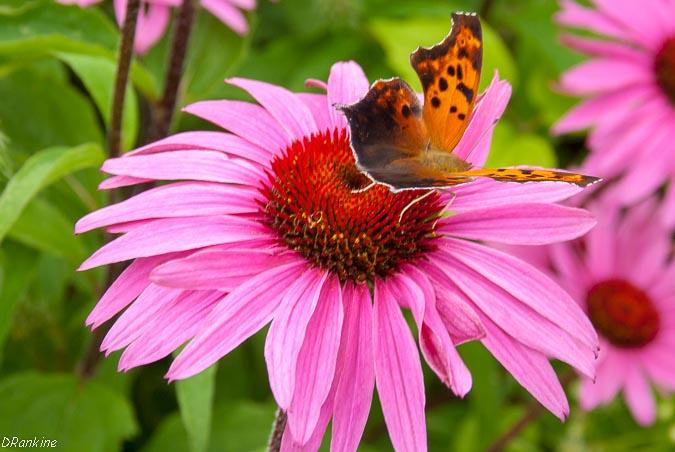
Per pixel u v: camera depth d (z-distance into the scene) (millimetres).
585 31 602
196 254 397
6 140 436
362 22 593
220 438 515
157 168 417
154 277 392
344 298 411
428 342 397
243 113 436
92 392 503
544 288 412
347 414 397
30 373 504
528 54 625
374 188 417
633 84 569
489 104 429
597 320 559
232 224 411
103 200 510
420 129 408
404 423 393
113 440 497
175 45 487
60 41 467
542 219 420
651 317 559
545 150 579
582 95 589
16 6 503
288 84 577
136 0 456
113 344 395
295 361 389
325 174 417
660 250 570
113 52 482
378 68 587
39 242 479
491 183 430
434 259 419
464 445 549
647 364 554
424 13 587
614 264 570
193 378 442
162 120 494
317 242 413
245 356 550
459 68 402
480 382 528
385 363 400
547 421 578
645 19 573
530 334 405
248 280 401
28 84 520
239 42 529
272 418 519
